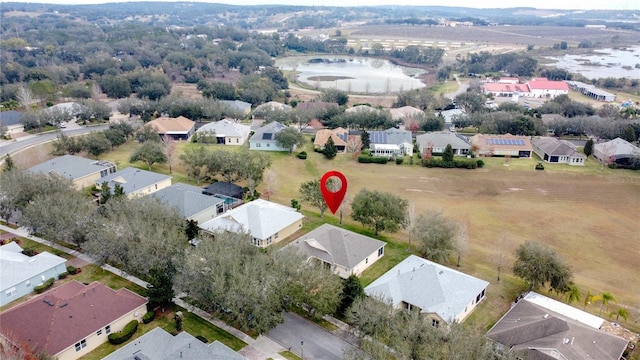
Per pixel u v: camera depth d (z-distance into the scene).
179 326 46.69
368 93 199.25
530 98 189.38
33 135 118.75
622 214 81.19
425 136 116.25
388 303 45.59
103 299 47.59
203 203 71.94
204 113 138.62
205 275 47.03
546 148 109.94
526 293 55.38
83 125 131.38
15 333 42.88
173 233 55.44
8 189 66.12
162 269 49.97
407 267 56.91
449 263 62.69
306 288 47.50
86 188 82.38
